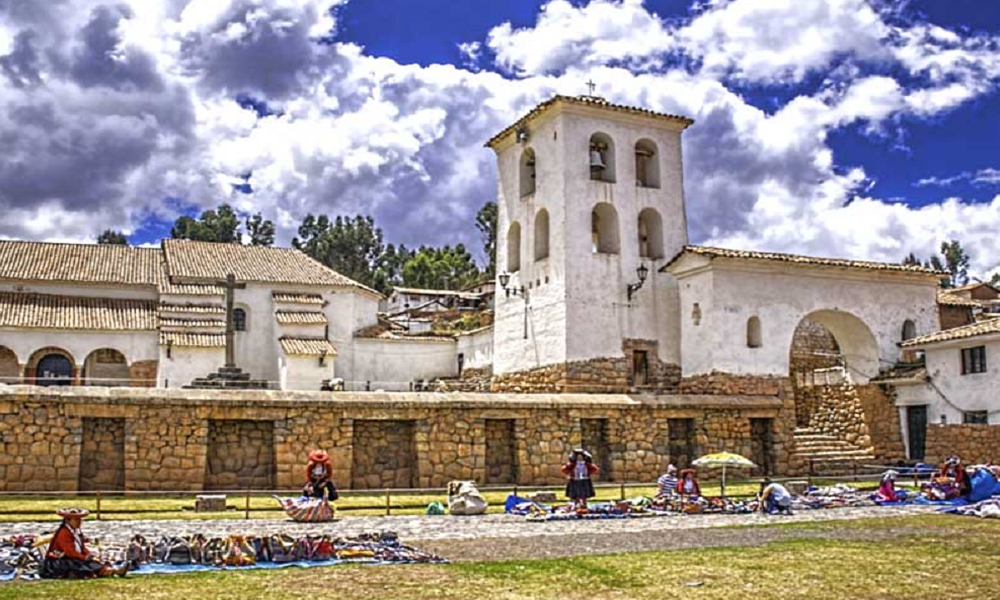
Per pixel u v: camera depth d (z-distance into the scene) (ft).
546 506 74.13
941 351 103.96
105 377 145.28
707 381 103.65
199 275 150.41
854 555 49.03
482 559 48.06
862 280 112.68
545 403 92.17
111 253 161.17
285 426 83.71
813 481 96.27
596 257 115.14
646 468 94.99
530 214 122.31
